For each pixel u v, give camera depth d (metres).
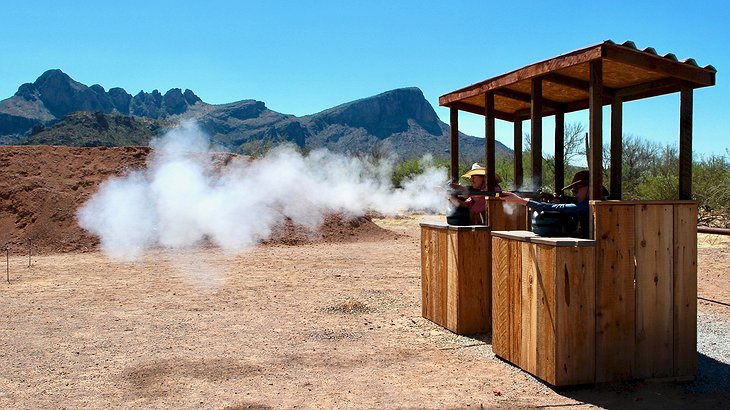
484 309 7.14
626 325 5.37
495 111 8.12
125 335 7.20
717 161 19.67
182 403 4.95
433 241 7.68
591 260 5.23
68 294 9.99
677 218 5.54
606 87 6.43
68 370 5.84
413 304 9.00
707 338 6.96
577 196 5.72
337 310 8.58
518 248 5.70
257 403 4.93
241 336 7.15
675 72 5.36
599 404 4.91
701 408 4.84
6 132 170.62
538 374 5.43
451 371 5.76
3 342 6.89
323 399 5.02
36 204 18.50
